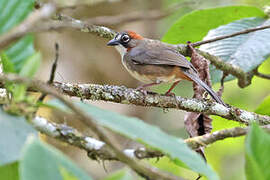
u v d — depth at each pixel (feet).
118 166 47.73
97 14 49.78
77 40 53.21
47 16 12.01
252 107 50.16
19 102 15.15
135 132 14.17
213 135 21.24
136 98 28.02
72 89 26.04
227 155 48.06
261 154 13.25
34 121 19.13
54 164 12.10
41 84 13.65
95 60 53.52
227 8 36.45
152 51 36.58
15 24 14.73
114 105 53.31
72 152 46.93
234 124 37.01
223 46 35.55
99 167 47.62
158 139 14.38
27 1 14.93
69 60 52.34
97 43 53.67
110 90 27.30
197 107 29.53
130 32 39.32
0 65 18.16
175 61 34.17
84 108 14.82
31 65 14.02
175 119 54.80
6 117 14.79
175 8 40.27
